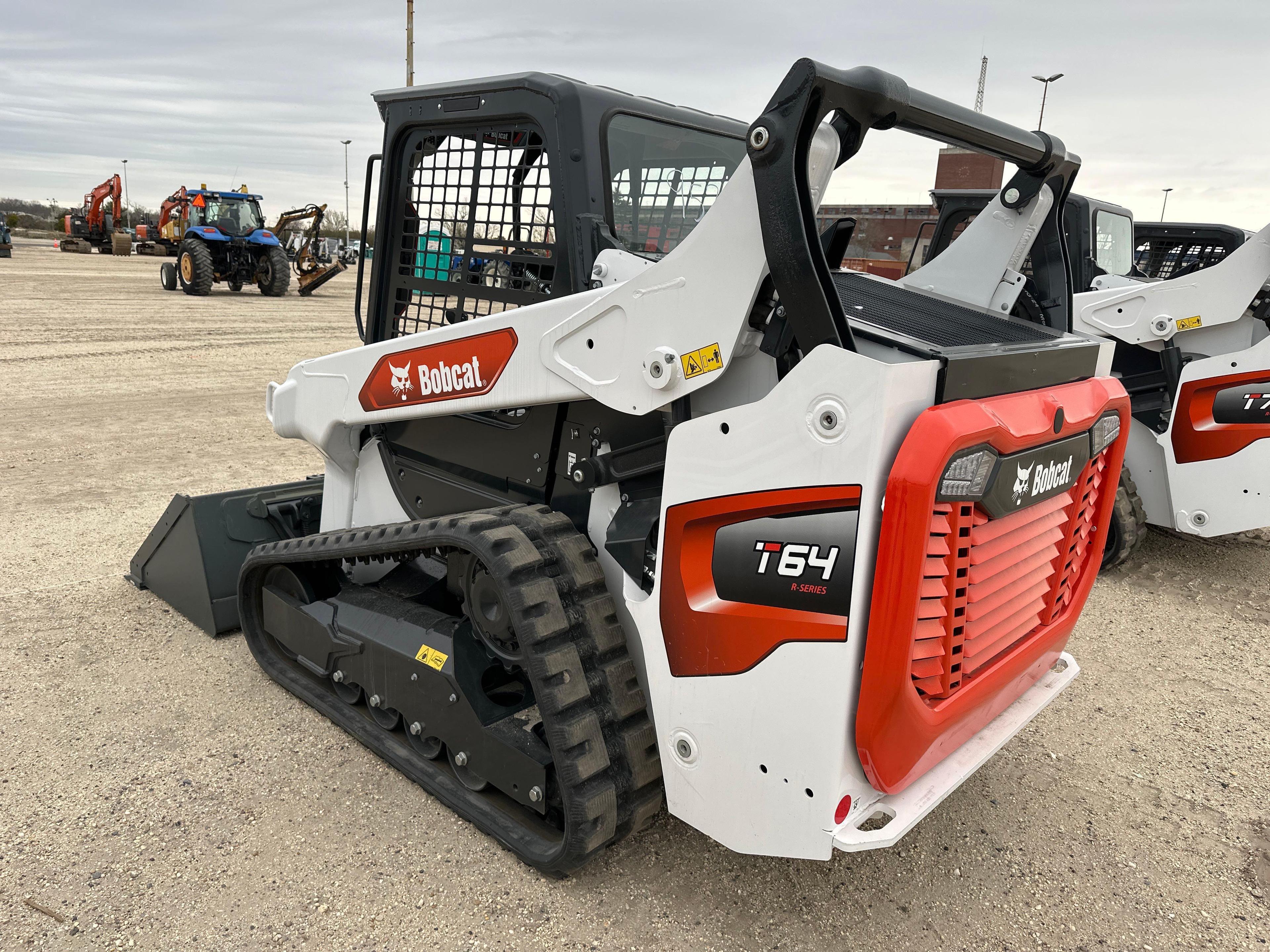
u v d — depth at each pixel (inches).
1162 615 166.4
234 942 77.9
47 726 112.4
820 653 66.4
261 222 794.8
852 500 63.4
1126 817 103.3
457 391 96.3
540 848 86.7
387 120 109.0
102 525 187.6
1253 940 83.5
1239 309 179.0
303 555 113.0
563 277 90.4
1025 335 85.4
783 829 71.3
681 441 72.4
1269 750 119.0
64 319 544.7
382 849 91.0
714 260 69.4
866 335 71.0
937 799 73.8
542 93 89.4
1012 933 83.2
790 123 60.9
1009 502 71.4
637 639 87.2
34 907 81.3
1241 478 175.9
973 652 75.0
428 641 97.4
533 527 87.7
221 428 283.3
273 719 115.9
